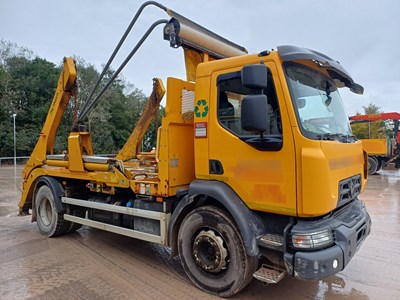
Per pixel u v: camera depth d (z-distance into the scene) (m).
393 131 16.98
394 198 9.16
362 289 3.51
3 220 7.04
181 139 3.83
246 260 3.07
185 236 3.54
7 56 41.22
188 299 3.25
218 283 3.27
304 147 2.73
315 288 3.52
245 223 3.01
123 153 6.12
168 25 3.66
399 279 3.77
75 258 4.50
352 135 3.76
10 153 32.94
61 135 30.00
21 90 35.62
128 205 4.30
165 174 3.68
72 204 5.23
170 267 4.15
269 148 2.89
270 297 3.31
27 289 3.50
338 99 3.75
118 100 41.38
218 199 3.19
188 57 4.00
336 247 2.78
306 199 2.70
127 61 4.64
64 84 5.64
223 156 3.24
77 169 4.99
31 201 6.32
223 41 4.45
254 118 2.64
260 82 2.66
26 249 4.92
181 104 3.80
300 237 2.73
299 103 2.90
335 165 2.90
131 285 3.59
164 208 3.78
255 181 3.02
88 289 3.50
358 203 3.74
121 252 4.76
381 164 16.52
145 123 5.96
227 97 3.22
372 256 4.54
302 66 3.13
